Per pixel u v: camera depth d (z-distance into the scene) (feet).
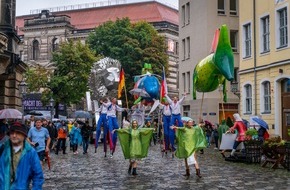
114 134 78.64
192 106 153.38
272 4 97.35
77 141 89.40
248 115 107.76
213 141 117.19
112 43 208.44
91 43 212.64
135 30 211.61
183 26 163.02
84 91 174.91
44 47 299.79
